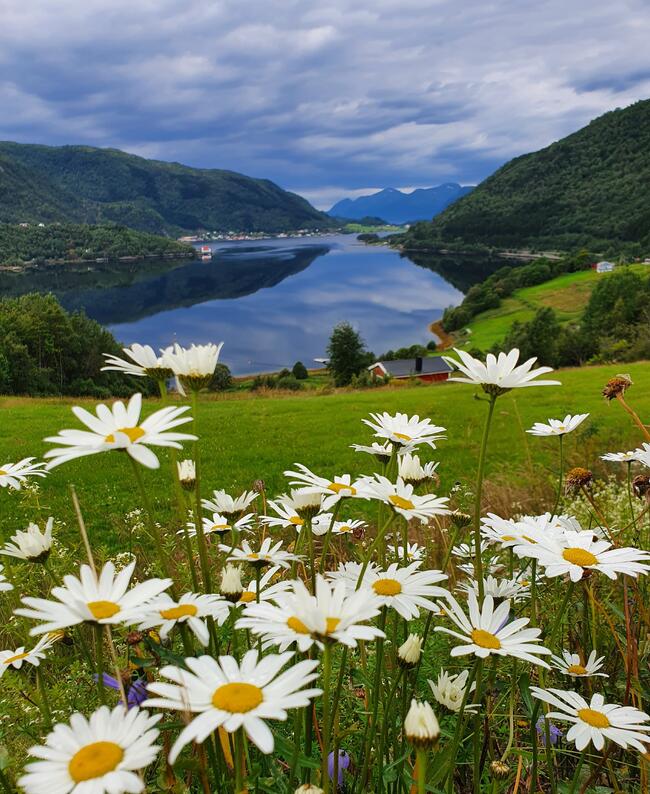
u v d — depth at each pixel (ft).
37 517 10.39
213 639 4.51
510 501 19.08
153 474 37.42
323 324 426.92
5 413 73.77
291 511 6.79
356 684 5.78
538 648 4.14
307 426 63.16
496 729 5.82
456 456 42.65
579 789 5.04
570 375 92.22
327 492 5.24
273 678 3.08
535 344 202.18
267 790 3.91
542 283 388.37
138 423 4.05
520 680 5.03
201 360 4.68
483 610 4.50
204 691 2.97
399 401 77.77
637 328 176.96
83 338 202.59
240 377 269.85
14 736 5.03
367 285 603.67
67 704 5.34
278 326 421.18
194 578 4.75
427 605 4.26
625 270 215.51
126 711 3.45
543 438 43.55
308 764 3.90
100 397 193.98
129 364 4.74
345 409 73.41
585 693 6.12
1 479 6.15
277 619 3.65
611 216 613.11
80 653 6.02
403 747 4.61
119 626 5.20
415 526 15.17
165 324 422.41
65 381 197.36
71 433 3.84
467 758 5.33
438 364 215.51
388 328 406.62
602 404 62.03
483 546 7.29
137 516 10.08
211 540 8.92
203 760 3.73
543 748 5.67
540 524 5.64
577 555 4.96
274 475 42.70
